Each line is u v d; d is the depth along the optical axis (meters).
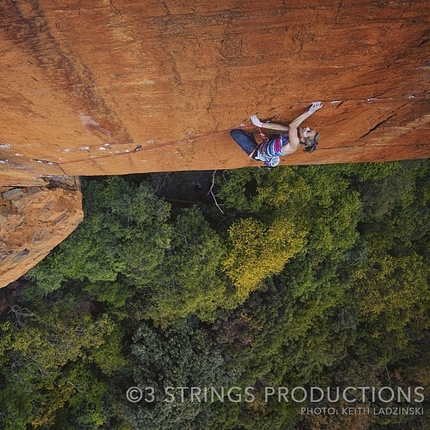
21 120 5.87
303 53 4.60
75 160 7.55
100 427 17.02
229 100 5.52
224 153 7.65
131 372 16.56
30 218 8.76
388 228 16.94
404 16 4.05
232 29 4.24
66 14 3.99
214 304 14.29
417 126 6.55
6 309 14.37
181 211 13.78
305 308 16.91
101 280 14.35
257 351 16.16
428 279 18.61
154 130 6.39
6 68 4.66
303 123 6.25
